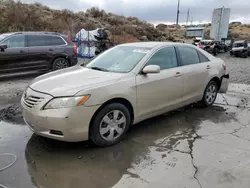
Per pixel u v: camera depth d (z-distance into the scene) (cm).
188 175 313
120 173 319
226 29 3359
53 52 976
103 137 378
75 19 2770
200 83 544
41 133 360
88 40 1775
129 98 399
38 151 369
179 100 499
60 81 387
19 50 901
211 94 595
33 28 2120
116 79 393
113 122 388
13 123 477
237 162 345
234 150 379
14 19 2061
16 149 374
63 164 337
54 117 339
